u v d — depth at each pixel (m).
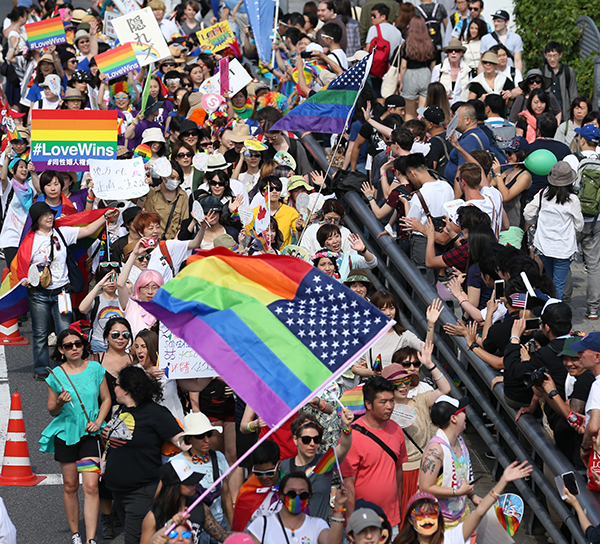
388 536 21.55
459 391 34.75
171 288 21.45
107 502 28.45
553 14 61.81
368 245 43.00
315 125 37.78
